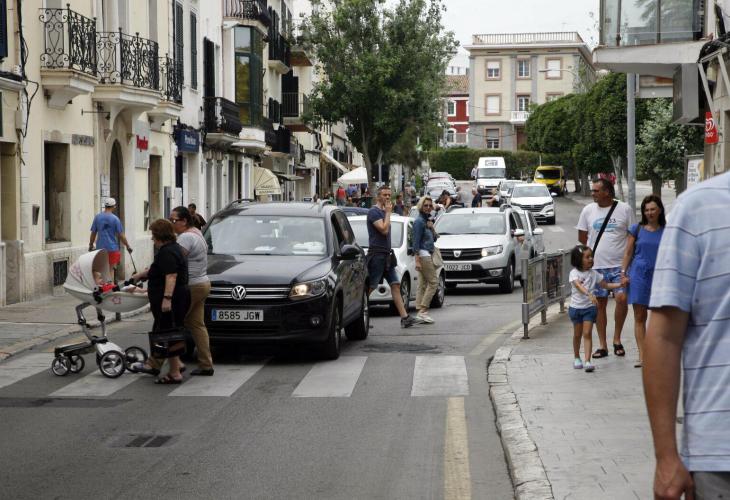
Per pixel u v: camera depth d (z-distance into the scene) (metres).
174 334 11.36
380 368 12.70
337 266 13.70
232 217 14.51
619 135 55.03
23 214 20.56
